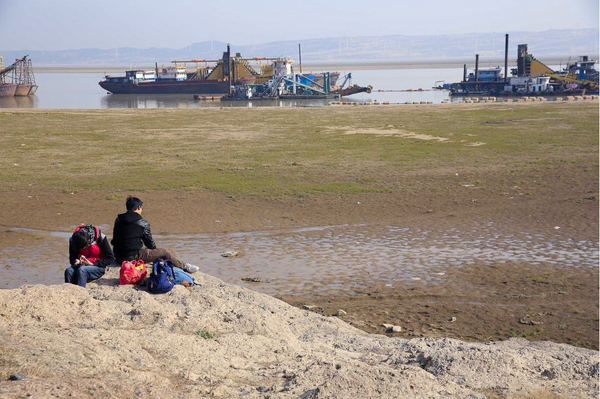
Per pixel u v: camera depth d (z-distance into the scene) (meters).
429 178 25.39
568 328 10.60
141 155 32.56
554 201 20.97
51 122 49.66
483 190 22.97
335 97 113.00
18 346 7.13
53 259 15.41
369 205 21.08
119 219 11.07
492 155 30.59
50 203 21.78
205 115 55.72
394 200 21.75
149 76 149.62
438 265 14.59
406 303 12.15
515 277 13.55
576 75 111.12
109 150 34.44
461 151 32.00
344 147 34.25
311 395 6.51
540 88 103.25
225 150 34.00
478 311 11.62
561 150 31.44
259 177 26.12
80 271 10.40
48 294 9.04
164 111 61.22
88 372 6.72
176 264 11.35
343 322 10.69
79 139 39.16
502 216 19.25
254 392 6.84
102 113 58.66
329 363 7.66
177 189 23.92
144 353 7.60
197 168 28.50
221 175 26.67
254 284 13.43
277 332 9.22
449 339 9.36
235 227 18.42
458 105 63.72
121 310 9.30
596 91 103.06
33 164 30.03
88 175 27.09
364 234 17.52
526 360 8.30
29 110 62.72
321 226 18.47
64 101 118.00
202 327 8.86
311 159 30.53
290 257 15.42
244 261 15.13
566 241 16.31
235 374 7.51
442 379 7.52
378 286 13.19
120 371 6.90
